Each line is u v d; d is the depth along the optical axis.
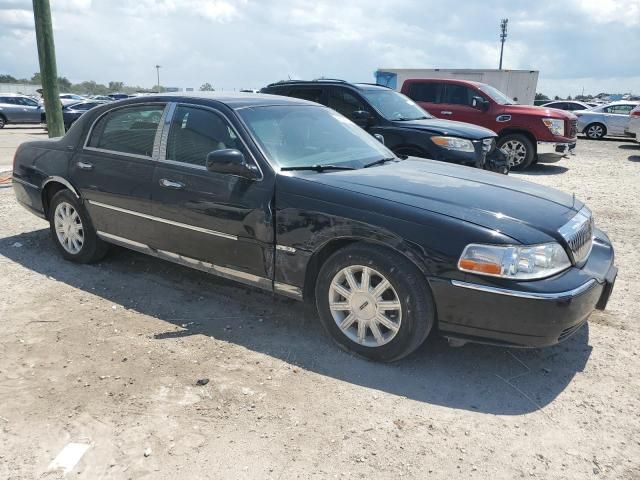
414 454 2.69
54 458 2.62
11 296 4.45
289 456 2.66
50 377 3.29
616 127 21.50
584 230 3.54
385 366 3.48
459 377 3.38
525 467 2.62
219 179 3.91
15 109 24.52
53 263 5.24
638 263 5.51
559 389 3.27
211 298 4.48
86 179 4.80
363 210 3.36
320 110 4.77
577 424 2.94
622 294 4.69
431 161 4.71
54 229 5.29
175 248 4.30
